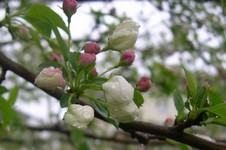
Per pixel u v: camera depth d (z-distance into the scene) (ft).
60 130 2.08
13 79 2.94
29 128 2.11
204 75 2.66
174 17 2.31
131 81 2.28
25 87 2.98
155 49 2.66
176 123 0.78
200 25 2.24
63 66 0.75
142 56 2.57
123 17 1.83
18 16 1.00
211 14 2.19
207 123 0.76
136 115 0.65
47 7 0.90
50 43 1.08
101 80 0.74
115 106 0.64
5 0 1.01
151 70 2.06
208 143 0.77
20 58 2.71
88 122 0.64
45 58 1.17
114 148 3.31
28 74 0.94
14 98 1.32
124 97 0.63
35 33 1.13
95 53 0.76
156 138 0.95
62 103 0.71
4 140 2.96
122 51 0.79
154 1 2.25
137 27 0.77
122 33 0.76
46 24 1.03
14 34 1.05
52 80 0.67
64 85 0.68
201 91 0.74
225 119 0.73
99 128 2.82
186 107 0.75
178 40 2.42
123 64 0.79
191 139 0.77
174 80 2.04
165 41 2.67
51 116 3.19
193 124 0.75
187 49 2.40
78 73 0.73
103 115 0.69
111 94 0.63
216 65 2.56
